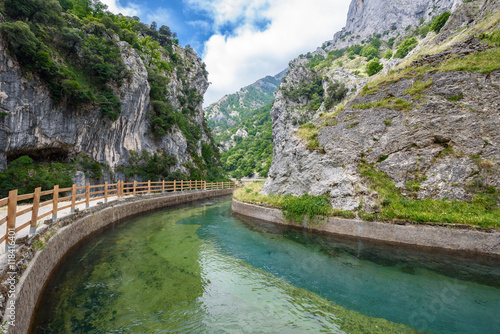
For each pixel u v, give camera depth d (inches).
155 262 274.1
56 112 796.0
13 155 722.2
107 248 323.3
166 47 2568.9
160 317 169.0
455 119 346.0
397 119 395.5
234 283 222.7
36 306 175.3
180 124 1659.7
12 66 687.7
